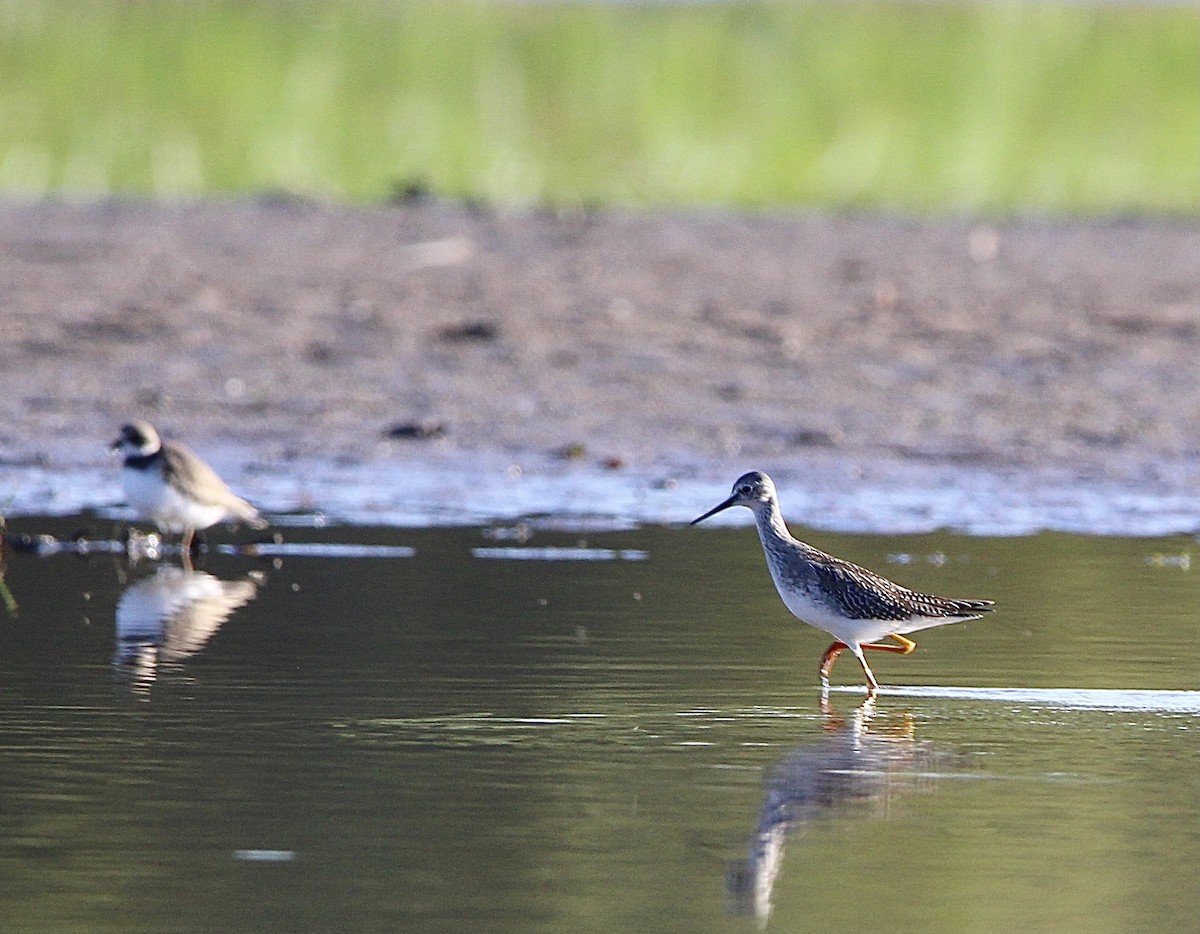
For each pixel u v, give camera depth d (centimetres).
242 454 1780
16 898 768
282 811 873
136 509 1459
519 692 1080
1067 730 1026
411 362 2078
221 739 981
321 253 2703
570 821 866
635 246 2858
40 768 931
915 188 3562
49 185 3272
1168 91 4025
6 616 1256
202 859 811
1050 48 4112
